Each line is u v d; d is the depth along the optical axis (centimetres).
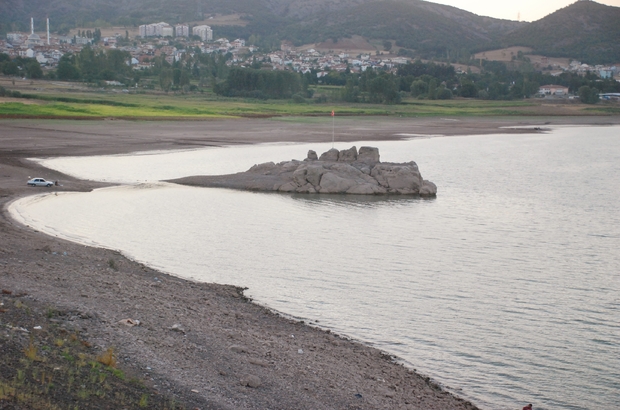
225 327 3081
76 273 3681
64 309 2889
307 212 6581
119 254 4550
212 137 13600
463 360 2966
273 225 5875
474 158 11769
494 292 3944
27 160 9531
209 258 4631
